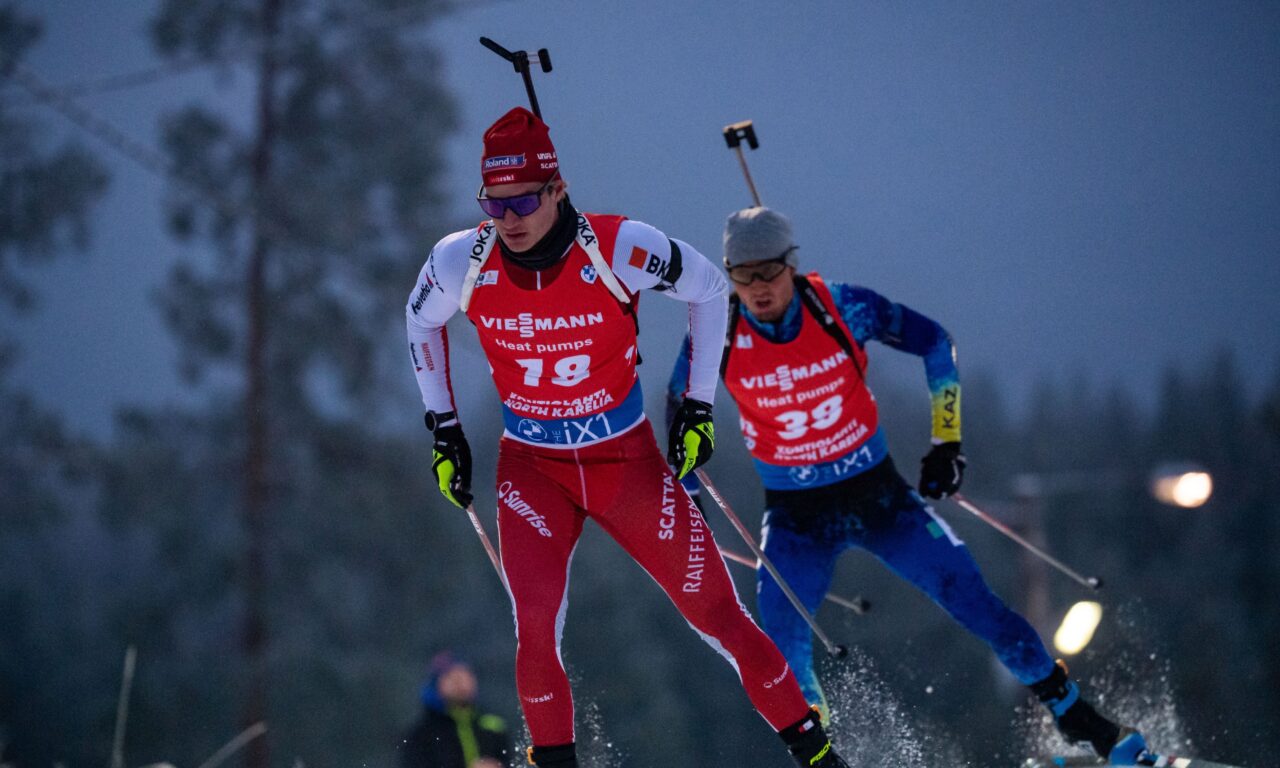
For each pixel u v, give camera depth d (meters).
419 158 105.69
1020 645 17.12
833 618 35.19
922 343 17.73
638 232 12.88
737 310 17.25
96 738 101.06
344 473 101.31
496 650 121.50
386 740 96.44
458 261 12.96
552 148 12.49
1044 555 19.27
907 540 17.47
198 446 100.25
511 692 120.56
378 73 105.75
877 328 17.48
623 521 13.73
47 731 114.81
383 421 104.88
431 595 103.56
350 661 98.56
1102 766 17.48
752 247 16.42
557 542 13.50
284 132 103.94
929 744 18.45
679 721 134.38
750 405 17.66
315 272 101.00
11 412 105.50
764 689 13.82
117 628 102.00
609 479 13.61
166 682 99.44
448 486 13.95
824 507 17.66
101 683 108.81
